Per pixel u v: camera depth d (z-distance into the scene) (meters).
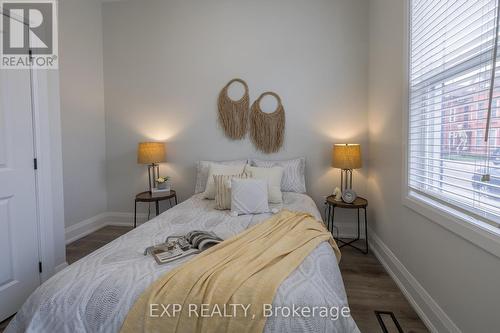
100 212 3.52
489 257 1.16
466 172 1.38
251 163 3.11
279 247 1.39
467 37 1.38
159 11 3.35
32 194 1.93
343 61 3.05
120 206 3.60
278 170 2.78
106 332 1.02
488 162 1.24
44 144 2.01
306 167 3.17
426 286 1.70
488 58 1.23
